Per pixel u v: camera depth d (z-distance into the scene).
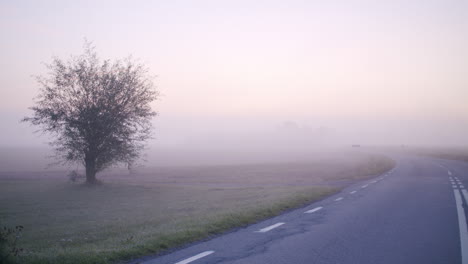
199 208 18.06
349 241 8.79
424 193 19.39
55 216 19.03
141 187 33.75
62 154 35.00
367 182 27.62
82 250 8.13
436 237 9.20
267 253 7.71
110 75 34.38
